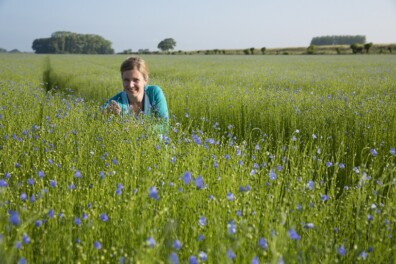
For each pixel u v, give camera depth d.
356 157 5.90
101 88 13.46
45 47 166.38
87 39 168.62
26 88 11.58
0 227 2.75
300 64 35.06
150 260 2.31
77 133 5.27
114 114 5.84
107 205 3.10
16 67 26.75
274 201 3.44
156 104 5.93
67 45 166.88
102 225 3.00
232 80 17.25
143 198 3.07
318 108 8.09
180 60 50.28
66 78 18.27
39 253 2.74
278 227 2.80
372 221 3.16
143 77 5.80
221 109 8.98
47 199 3.29
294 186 3.85
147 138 5.14
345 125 6.70
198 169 4.16
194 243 2.78
